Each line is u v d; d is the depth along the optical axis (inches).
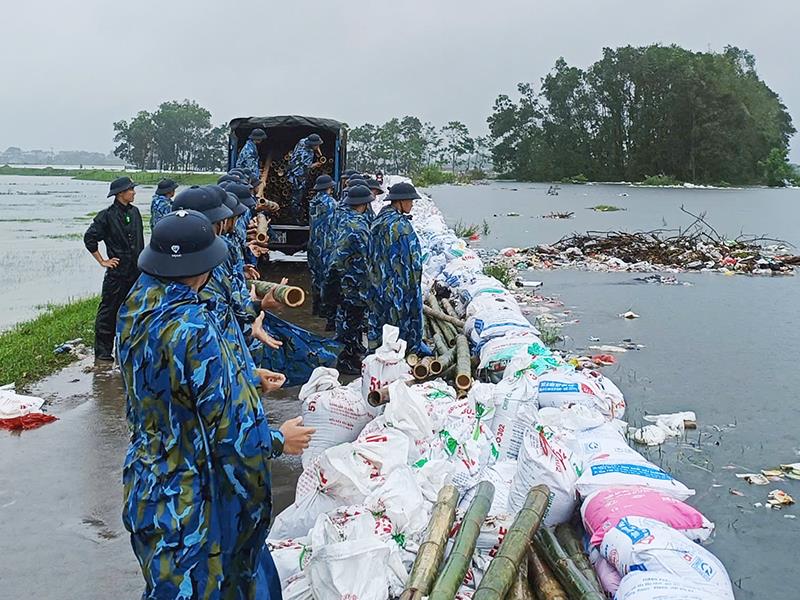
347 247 370.3
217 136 4992.6
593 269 735.7
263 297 261.1
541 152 3410.4
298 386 343.9
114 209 378.9
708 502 247.0
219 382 127.9
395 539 171.8
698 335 470.3
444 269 512.1
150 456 130.5
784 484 260.1
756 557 214.5
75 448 272.5
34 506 228.2
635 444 294.8
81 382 353.1
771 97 3508.9
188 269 131.2
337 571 151.5
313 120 634.8
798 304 565.3
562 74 3440.0
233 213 234.8
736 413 331.0
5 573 192.2
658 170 3196.4
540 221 1311.5
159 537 128.5
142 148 5009.8
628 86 3267.7
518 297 589.6
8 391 312.0
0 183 4067.4
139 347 130.0
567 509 189.5
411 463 206.1
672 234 1085.8
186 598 128.0
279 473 251.8
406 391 217.9
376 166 3956.7
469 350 355.6
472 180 3444.9
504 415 231.1
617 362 411.2
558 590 166.1
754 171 3083.2
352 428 244.5
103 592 184.9
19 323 503.5
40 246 1026.1
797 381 375.6
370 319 348.2
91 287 696.4
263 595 142.3
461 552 165.0
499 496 198.7
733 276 700.7
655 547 159.5
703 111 3041.3
